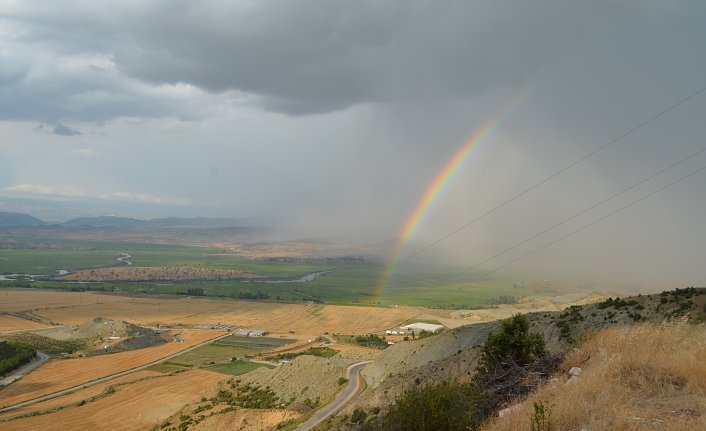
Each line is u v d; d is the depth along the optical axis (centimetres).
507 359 3338
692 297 5188
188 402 11456
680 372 1970
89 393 12512
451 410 2155
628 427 1548
